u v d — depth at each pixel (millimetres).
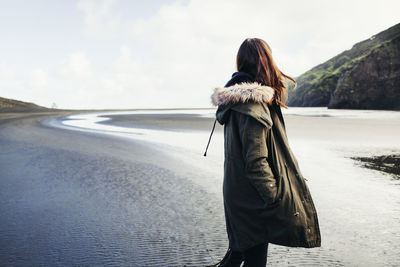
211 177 4961
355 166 5402
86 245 2537
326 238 2574
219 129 13836
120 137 11008
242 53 1656
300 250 2381
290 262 2197
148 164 6098
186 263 2223
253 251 1565
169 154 7230
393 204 3398
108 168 5762
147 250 2436
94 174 5270
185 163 6145
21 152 7734
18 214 3312
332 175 4770
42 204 3658
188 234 2742
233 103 1446
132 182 4695
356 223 2877
